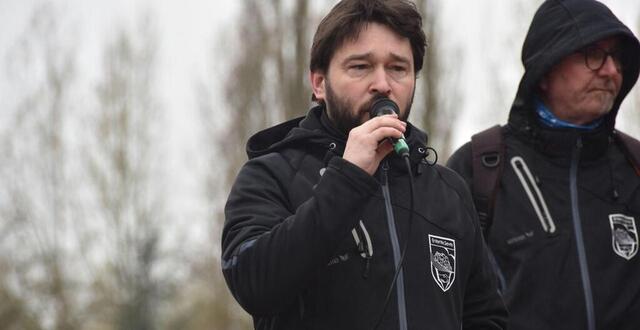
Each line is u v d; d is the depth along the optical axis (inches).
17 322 1205.7
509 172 238.7
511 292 227.3
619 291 227.5
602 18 236.5
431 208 184.1
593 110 237.5
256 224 174.7
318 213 164.4
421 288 175.3
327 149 185.5
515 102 244.4
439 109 1079.6
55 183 1379.2
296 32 1202.0
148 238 1234.0
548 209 232.8
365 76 181.3
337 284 172.7
